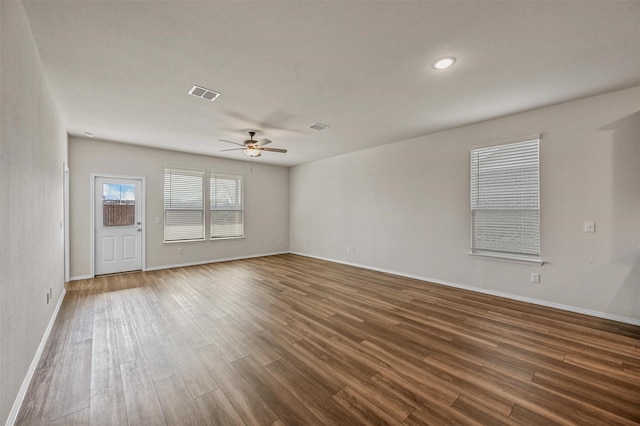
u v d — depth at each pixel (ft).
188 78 8.80
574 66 8.13
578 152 10.60
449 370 6.93
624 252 9.77
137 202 17.87
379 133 15.03
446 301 12.10
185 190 19.84
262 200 24.18
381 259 18.02
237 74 8.56
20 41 5.75
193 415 5.42
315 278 16.19
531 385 6.33
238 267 19.30
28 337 6.50
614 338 8.57
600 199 10.19
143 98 10.30
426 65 8.07
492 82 9.13
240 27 6.38
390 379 6.57
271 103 10.81
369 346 8.16
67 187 15.28
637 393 6.03
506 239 12.56
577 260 10.69
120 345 8.23
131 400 5.85
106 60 7.73
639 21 6.16
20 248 5.95
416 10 5.85
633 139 9.57
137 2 5.57
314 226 23.24
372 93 9.95
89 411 5.53
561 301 11.07
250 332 9.10
